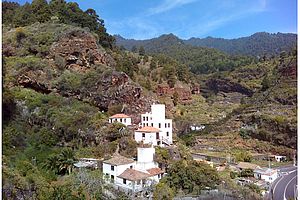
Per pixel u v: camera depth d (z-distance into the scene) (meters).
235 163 77.56
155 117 66.56
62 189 38.88
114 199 43.22
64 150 52.38
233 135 105.75
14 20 102.06
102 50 90.88
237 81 177.38
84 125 62.16
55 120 61.97
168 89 124.38
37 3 106.06
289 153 91.06
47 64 78.50
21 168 43.56
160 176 52.34
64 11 105.44
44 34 86.38
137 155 54.66
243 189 54.59
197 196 47.94
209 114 129.62
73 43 83.12
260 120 106.12
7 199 34.03
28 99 67.50
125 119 65.69
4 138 53.75
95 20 112.56
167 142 63.28
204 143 100.25
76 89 73.62
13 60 79.19
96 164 53.38
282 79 135.62
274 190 58.38
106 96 72.75
